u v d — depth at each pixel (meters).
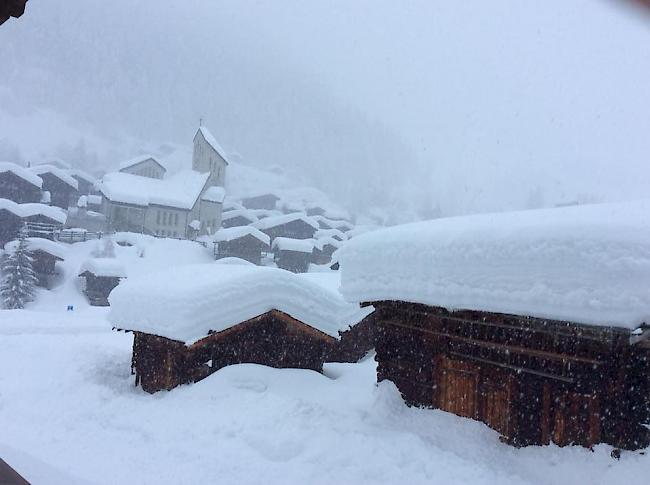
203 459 7.84
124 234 50.25
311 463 7.68
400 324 10.42
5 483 2.53
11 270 36.53
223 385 11.07
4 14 2.93
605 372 7.21
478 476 6.99
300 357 14.23
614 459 6.82
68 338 20.16
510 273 7.53
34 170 58.84
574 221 7.05
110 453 8.27
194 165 75.38
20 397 12.04
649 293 6.04
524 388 8.15
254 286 12.94
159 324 12.41
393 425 9.28
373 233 10.30
